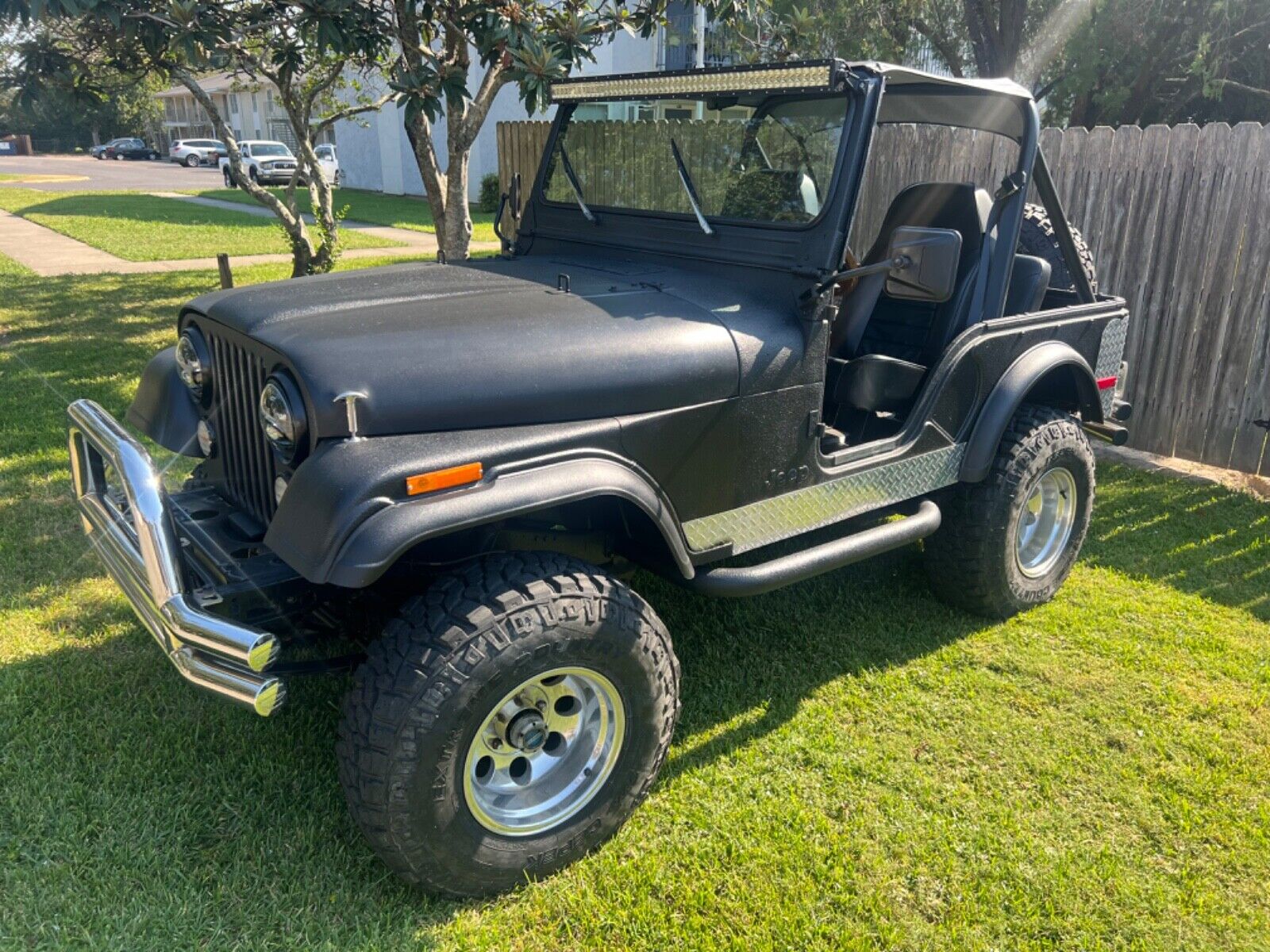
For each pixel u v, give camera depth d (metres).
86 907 2.23
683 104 3.04
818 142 2.73
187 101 57.31
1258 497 5.13
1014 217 3.40
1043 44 11.88
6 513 4.41
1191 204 5.43
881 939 2.23
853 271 2.73
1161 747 2.95
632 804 2.51
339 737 2.23
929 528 3.21
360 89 11.51
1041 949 2.22
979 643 3.58
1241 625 3.73
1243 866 2.48
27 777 2.66
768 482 2.79
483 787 2.33
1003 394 3.38
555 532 2.75
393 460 2.08
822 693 3.22
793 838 2.53
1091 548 4.46
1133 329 5.87
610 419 2.41
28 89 6.24
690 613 3.70
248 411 2.56
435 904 2.30
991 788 2.76
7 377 6.67
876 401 3.32
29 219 18.23
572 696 2.41
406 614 2.22
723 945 2.20
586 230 3.47
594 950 2.19
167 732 2.88
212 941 2.15
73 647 3.35
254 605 2.35
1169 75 12.29
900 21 11.83
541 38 5.05
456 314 2.49
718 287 2.89
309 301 2.60
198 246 14.18
